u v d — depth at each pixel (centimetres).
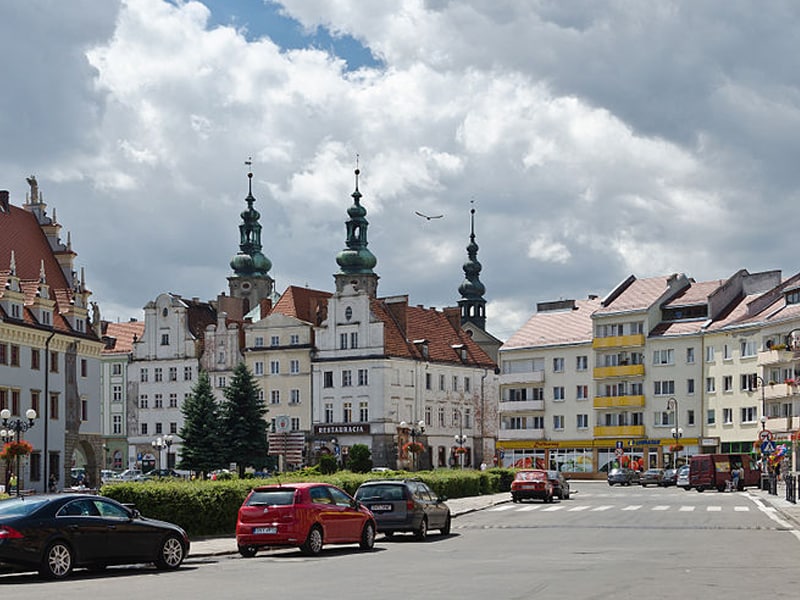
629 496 7381
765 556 2894
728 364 11025
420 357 12706
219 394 13050
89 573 2633
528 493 6462
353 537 3294
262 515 3125
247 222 17712
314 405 12531
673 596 1973
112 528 2583
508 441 12812
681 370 11512
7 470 6756
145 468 13212
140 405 13488
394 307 12825
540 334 12888
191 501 3831
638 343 11800
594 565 2639
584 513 5288
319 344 12594
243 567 2752
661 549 3150
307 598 1975
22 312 8425
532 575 2391
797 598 1945
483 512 5516
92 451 9212
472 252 18612
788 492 5978
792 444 9500
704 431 11275
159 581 2372
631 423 11956
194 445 10619
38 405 8462
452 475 6750
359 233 16662
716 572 2447
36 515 2473
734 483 8381
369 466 9725
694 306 11650
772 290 10981
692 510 5462
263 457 10769
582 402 12306
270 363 12825
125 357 13625
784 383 10056
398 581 2286
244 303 15475
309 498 3164
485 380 13812
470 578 2334
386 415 12138
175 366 13350
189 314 13550
